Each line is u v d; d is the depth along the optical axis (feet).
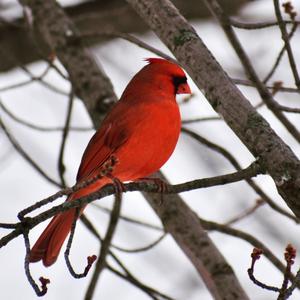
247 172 21.89
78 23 47.50
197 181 22.98
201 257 30.17
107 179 26.84
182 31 23.89
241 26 27.89
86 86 34.71
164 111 26.94
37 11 37.45
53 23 36.78
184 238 30.68
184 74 28.35
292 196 20.83
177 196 31.55
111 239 31.09
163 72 28.22
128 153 26.81
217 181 22.59
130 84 28.58
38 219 21.31
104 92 34.42
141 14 24.99
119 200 31.37
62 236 26.40
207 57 23.15
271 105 28.86
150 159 27.04
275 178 21.07
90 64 35.29
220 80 22.66
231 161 33.45
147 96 27.53
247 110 22.03
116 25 48.19
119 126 26.91
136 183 23.99
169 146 27.12
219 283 29.50
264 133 21.56
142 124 26.71
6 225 21.06
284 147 21.29
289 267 20.62
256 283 20.90
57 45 36.06
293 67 26.84
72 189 21.54
